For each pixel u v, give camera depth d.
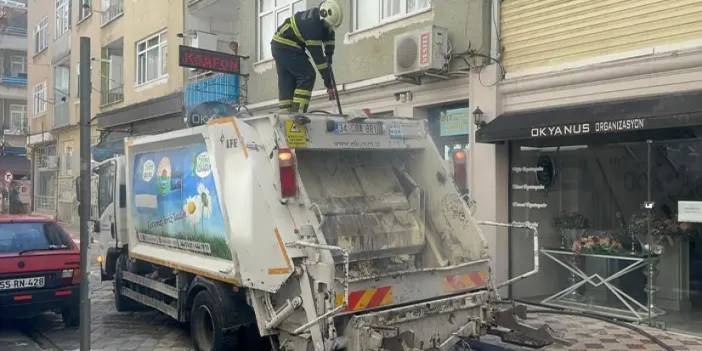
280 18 13.98
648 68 7.59
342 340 5.20
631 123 7.27
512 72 9.20
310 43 6.82
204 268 6.40
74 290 8.16
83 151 5.44
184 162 6.89
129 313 9.22
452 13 9.86
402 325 5.51
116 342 7.57
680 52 7.28
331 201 6.13
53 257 8.05
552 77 8.58
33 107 32.44
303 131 5.76
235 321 6.17
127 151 8.19
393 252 6.36
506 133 8.62
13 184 31.95
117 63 23.06
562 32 8.62
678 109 6.96
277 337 5.83
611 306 8.41
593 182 8.60
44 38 30.92
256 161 5.75
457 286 5.98
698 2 7.26
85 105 5.41
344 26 11.88
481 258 6.27
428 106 10.59
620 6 7.98
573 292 8.81
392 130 6.41
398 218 6.45
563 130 7.95
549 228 9.11
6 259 7.76
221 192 6.11
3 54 44.34
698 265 7.79
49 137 29.58
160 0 18.55
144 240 7.93
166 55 18.28
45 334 8.16
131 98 20.22
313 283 5.28
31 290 7.87
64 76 28.62
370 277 5.34
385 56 11.06
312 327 5.20
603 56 8.15
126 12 20.75
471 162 9.66
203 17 17.38
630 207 8.20
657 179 7.86
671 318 7.84
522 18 9.09
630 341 6.97
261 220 5.61
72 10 26.06
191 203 6.72
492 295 6.26
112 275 9.42
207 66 14.09
